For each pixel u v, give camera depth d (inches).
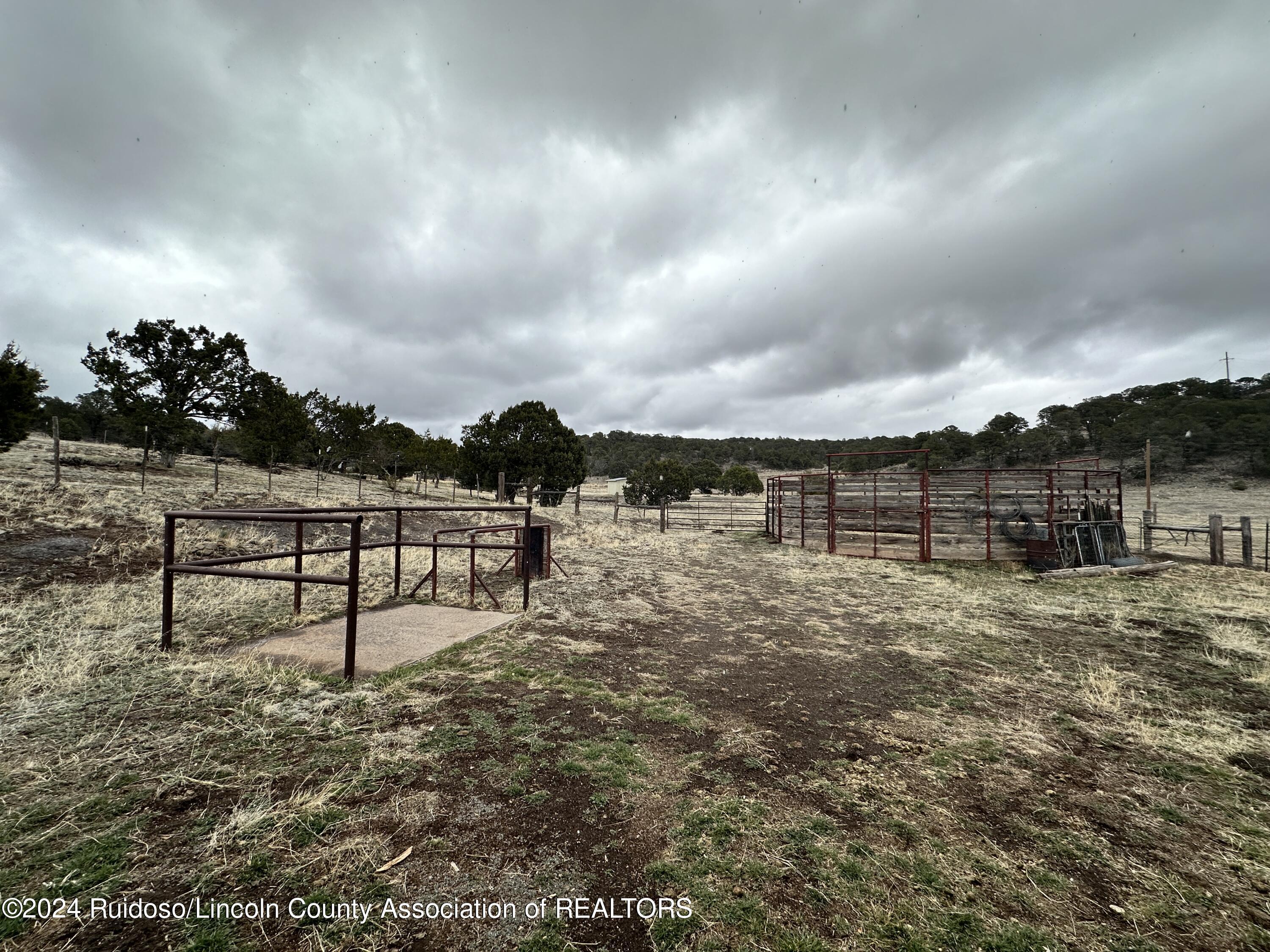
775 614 240.4
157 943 56.6
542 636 189.0
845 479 483.5
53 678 125.4
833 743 113.7
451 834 77.6
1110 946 61.5
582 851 75.2
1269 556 450.3
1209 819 88.4
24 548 233.1
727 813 86.0
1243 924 65.1
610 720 121.4
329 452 956.6
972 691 147.3
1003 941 61.5
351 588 135.5
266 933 58.7
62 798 81.0
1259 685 155.9
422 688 133.5
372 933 59.3
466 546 226.1
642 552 451.8
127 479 489.7
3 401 487.2
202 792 84.9
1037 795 94.6
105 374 674.2
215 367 746.2
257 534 335.9
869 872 72.9
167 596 151.5
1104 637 206.8
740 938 61.0
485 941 59.1
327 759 96.8
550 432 1013.8
